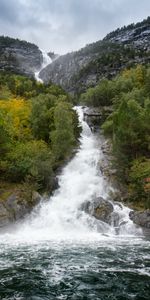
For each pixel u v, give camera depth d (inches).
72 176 1664.6
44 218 1305.4
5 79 3420.3
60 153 1763.0
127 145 1619.1
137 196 1373.0
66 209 1363.2
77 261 741.9
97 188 1533.0
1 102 2308.1
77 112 2527.1
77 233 1172.5
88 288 573.3
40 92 3159.5
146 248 893.2
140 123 1647.4
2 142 1593.3
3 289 565.9
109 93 2994.6
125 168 1550.2
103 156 1881.2
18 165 1497.3
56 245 930.1
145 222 1203.9
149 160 1563.7
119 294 547.8
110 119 2314.2
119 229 1198.3
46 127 2001.7
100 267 695.7
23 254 807.7
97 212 1291.8
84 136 2372.0
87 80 5147.6
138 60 4884.4
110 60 5152.6
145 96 2509.8
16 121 2037.4
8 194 1364.4
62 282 601.3
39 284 590.6
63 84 6304.1
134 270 674.8
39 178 1471.5
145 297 536.4
